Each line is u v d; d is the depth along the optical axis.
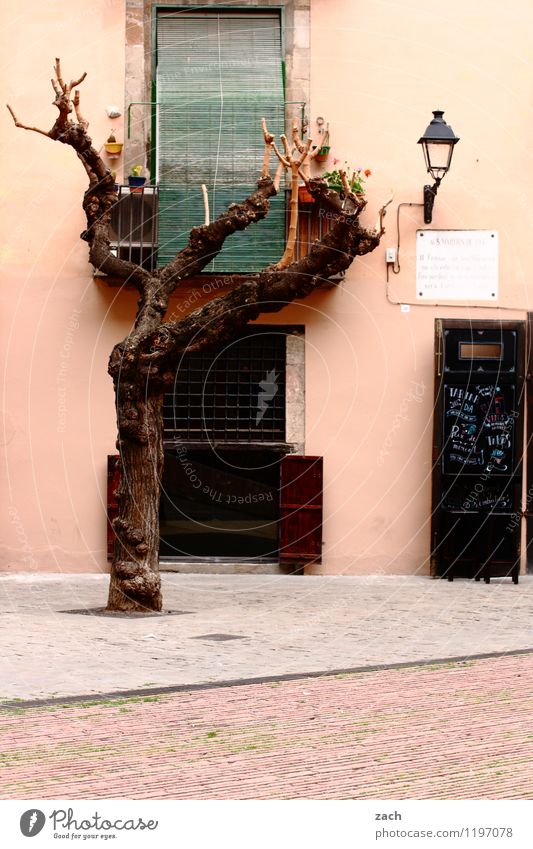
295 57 18.38
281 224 17.83
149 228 17.80
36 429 18.14
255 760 7.00
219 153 17.95
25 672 9.52
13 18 18.28
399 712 8.41
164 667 9.93
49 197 18.25
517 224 18.50
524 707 8.62
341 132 18.38
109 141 18.11
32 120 18.25
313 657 10.62
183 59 18.25
